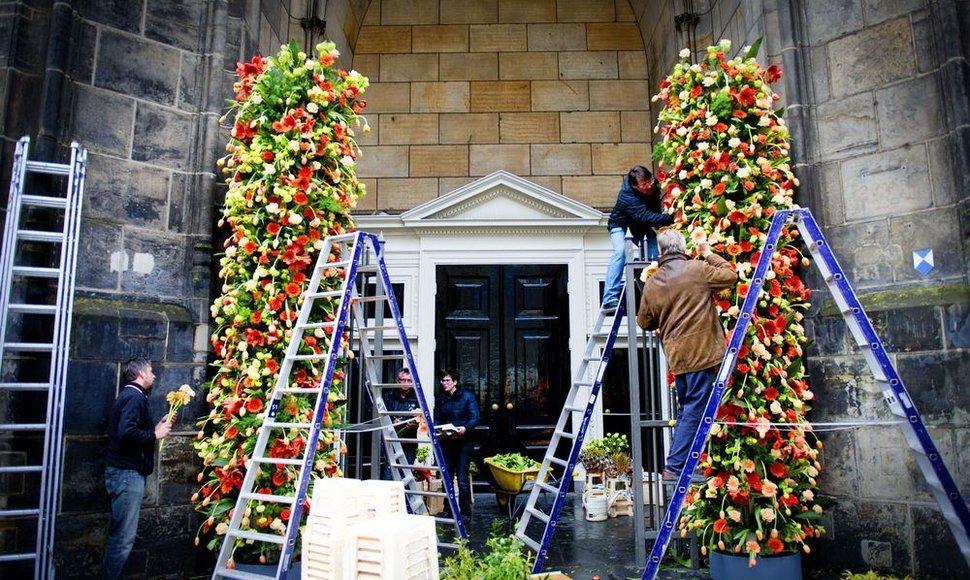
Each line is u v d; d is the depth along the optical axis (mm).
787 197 4211
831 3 4938
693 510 4105
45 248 4137
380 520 2602
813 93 4949
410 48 8133
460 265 7398
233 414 4090
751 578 3854
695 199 4277
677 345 3477
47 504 3643
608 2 8164
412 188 7820
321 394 3426
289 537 3164
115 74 4676
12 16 4297
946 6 4316
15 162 3803
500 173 7238
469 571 3385
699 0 6652
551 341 7328
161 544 4371
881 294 4457
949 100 4250
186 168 4941
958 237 4188
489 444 7180
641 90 8055
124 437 3836
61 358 3812
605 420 7121
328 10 7062
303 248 4250
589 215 7258
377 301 4551
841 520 4426
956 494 2680
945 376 4102
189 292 4793
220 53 5125
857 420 4414
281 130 4320
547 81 8078
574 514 6133
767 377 3971
